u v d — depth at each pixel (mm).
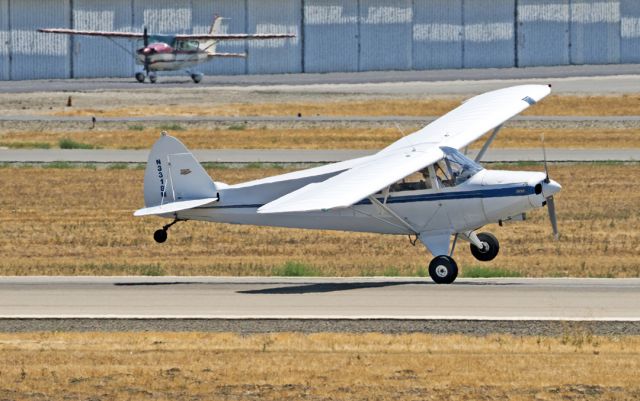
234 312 70062
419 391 51656
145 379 54062
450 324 65375
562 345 59688
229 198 85562
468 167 80062
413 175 80000
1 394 52000
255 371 55188
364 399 50688
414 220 80250
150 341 61625
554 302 71688
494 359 56969
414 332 63750
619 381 52781
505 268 92500
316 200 71875
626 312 68062
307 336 62156
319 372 54844
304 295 75875
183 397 51438
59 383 53594
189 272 91562
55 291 79062
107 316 68562
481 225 79875
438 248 79938
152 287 80812
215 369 55719
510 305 70750
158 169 86500
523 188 77750
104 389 52688
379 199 80312
